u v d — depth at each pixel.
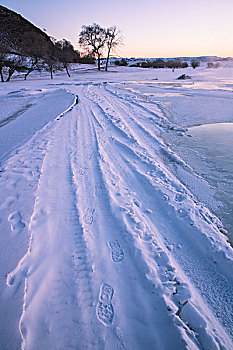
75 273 2.42
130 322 1.98
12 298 2.07
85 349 1.77
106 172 4.55
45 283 2.28
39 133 6.91
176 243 2.91
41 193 3.76
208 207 3.60
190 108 11.16
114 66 56.97
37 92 16.78
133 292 2.25
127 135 6.71
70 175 4.43
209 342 1.86
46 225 3.07
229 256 2.63
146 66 60.62
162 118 9.12
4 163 4.86
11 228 2.94
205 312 2.10
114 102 12.14
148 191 3.98
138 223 3.15
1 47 29.64
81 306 2.10
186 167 4.96
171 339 1.85
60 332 1.87
